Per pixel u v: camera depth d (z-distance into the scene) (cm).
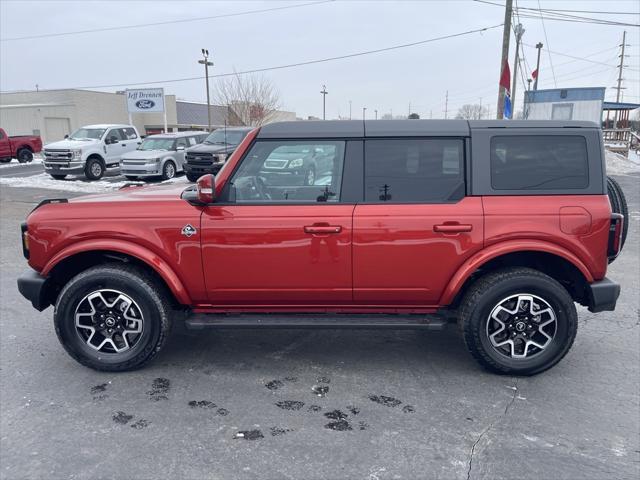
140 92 3031
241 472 284
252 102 4438
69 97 4231
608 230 373
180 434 321
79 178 1984
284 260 380
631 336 474
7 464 291
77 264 418
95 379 394
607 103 3419
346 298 391
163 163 1833
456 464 291
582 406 354
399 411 348
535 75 3750
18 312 536
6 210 1208
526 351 388
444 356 436
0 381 390
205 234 380
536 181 376
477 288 382
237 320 394
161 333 397
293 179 386
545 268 408
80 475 282
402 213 373
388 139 380
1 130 2538
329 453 301
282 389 379
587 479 279
